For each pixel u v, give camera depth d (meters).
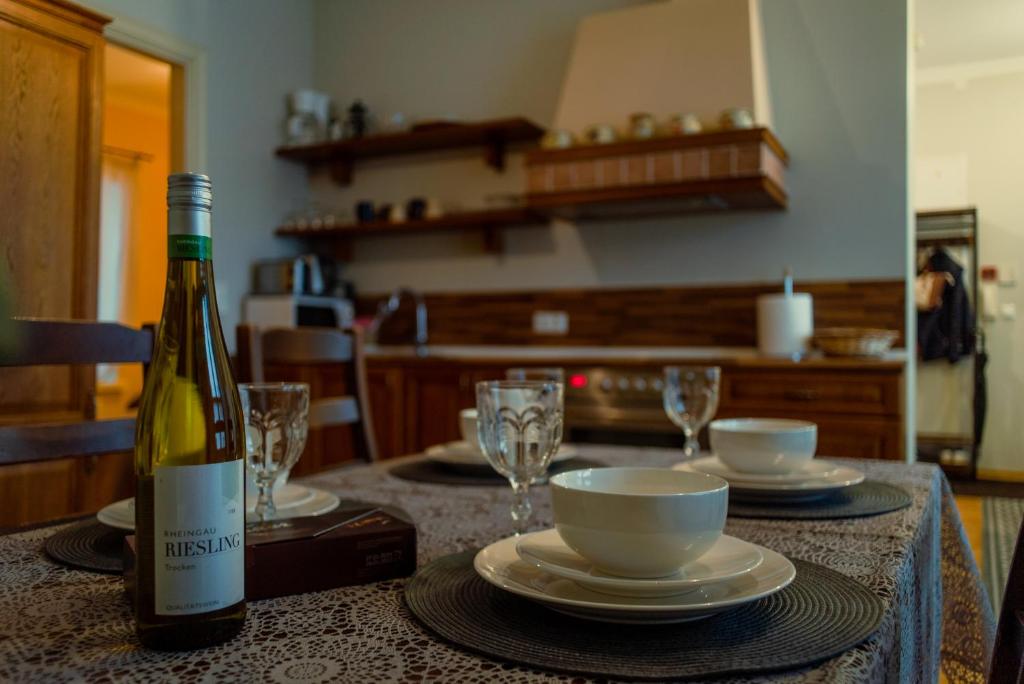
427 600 0.60
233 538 0.52
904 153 3.31
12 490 2.19
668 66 3.37
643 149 3.20
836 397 2.79
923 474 1.26
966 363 5.41
